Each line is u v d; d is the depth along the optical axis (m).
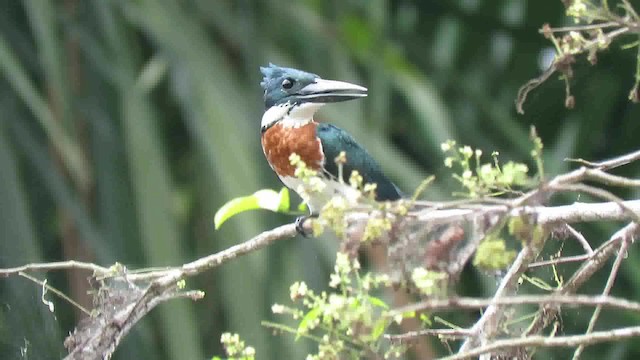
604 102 14.84
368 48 13.06
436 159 12.88
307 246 11.64
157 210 12.02
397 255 5.66
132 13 12.68
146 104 12.38
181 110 13.32
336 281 5.51
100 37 12.54
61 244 13.06
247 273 11.68
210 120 12.20
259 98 12.53
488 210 5.43
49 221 13.05
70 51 12.56
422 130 13.09
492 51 16.05
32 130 12.52
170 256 11.90
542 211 6.34
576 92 14.84
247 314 11.57
